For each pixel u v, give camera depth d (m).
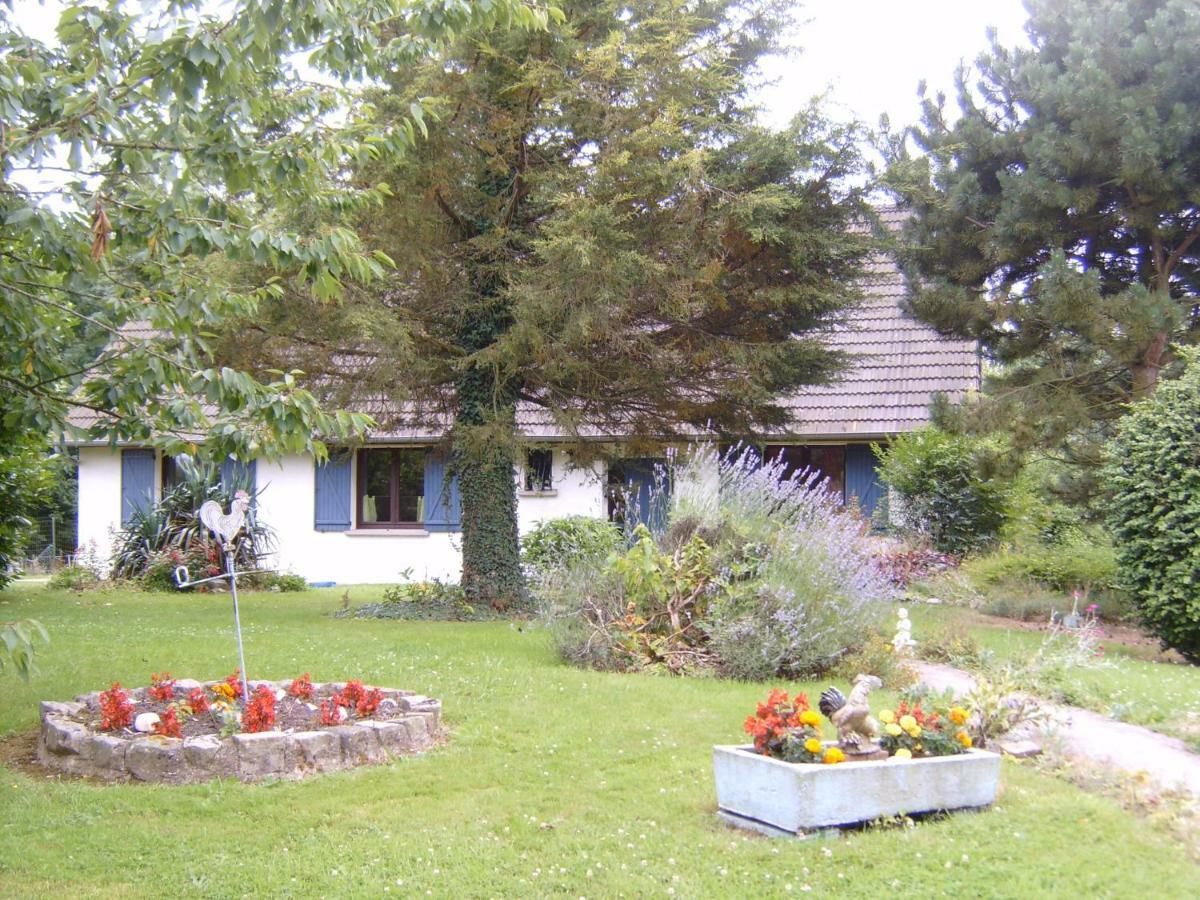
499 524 13.69
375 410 13.34
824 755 5.32
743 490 10.77
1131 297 12.59
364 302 11.55
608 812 5.64
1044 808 5.52
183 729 6.66
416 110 6.81
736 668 9.12
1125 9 13.38
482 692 8.31
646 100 11.72
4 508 14.70
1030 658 9.32
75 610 14.19
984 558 15.74
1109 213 13.65
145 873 4.89
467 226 13.09
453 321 13.12
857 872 4.72
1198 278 14.07
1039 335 14.20
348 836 5.31
